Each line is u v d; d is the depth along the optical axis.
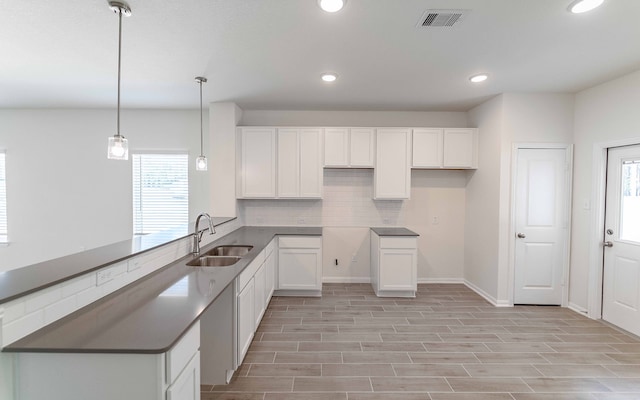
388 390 2.25
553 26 2.25
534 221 3.87
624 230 3.29
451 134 4.40
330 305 3.91
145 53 2.71
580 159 3.71
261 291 3.22
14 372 1.24
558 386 2.31
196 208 4.78
